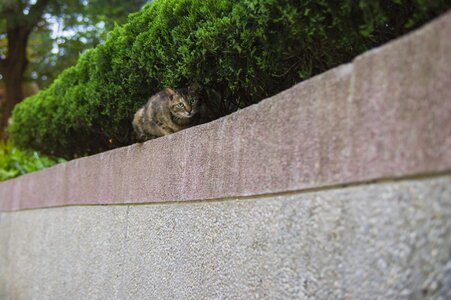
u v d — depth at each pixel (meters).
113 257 4.05
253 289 2.36
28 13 14.35
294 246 2.10
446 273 1.43
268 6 2.45
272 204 2.28
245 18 2.66
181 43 3.32
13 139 7.58
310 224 2.01
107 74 4.36
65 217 5.21
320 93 2.01
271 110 2.32
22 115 6.79
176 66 3.48
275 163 2.27
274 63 2.71
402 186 1.60
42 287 5.65
